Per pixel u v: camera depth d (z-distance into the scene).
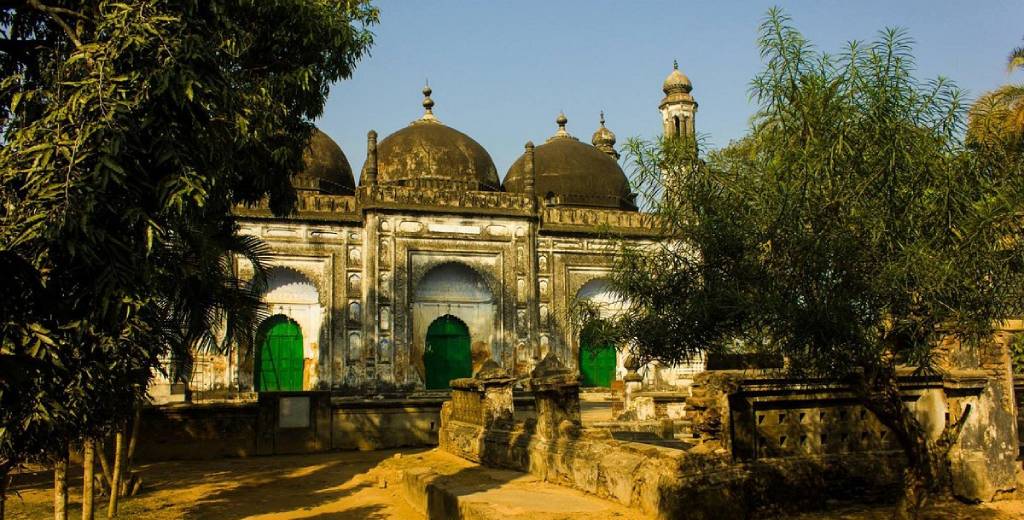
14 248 5.38
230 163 7.56
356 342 21.86
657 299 6.85
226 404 14.83
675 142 6.82
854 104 5.94
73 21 6.87
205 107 6.03
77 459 13.40
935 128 5.96
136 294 5.78
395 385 21.70
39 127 5.73
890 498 7.73
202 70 6.12
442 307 23.48
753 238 6.27
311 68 9.89
